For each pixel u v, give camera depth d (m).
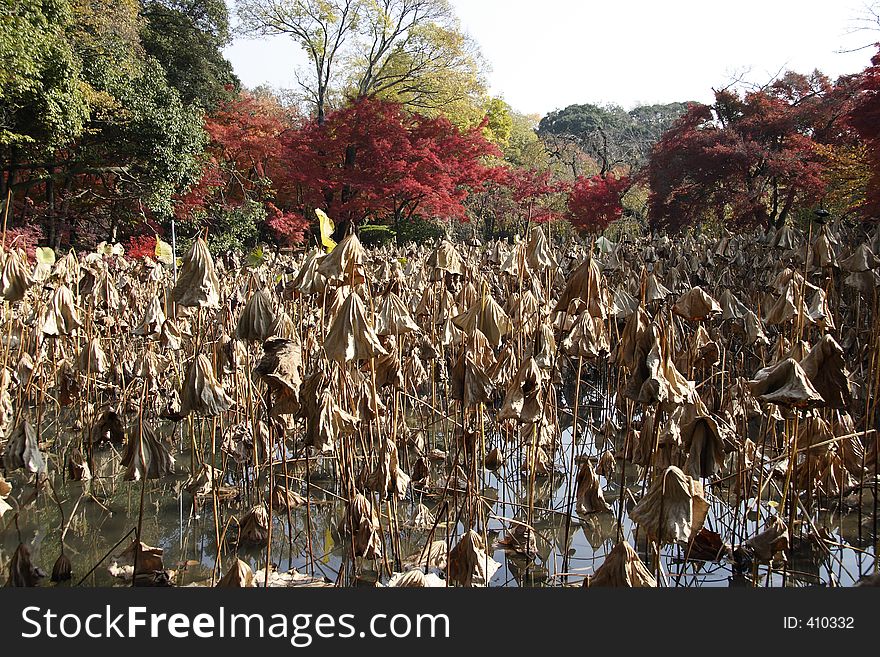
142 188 18.88
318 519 5.33
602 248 7.38
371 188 23.55
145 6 28.77
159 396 6.75
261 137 25.08
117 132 18.25
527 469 6.09
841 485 4.88
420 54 32.12
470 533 4.02
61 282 5.13
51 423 7.34
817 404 3.11
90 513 5.46
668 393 3.08
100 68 18.14
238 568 3.36
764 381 3.11
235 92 32.28
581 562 4.59
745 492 4.90
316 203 25.06
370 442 4.59
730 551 4.48
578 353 4.61
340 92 34.19
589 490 4.78
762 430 4.66
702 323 4.82
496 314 3.97
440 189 24.86
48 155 16.98
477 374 4.12
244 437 5.71
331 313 3.56
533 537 4.82
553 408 6.01
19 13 14.79
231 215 22.75
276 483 5.41
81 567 4.51
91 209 20.55
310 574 4.40
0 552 4.76
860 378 5.43
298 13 31.23
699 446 3.14
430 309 5.68
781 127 21.70
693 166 21.98
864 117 14.38
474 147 25.27
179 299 3.50
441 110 33.06
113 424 5.79
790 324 5.71
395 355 4.41
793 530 4.48
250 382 5.18
